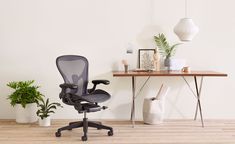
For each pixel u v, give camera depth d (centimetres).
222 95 505
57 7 489
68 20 491
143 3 492
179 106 505
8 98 480
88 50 495
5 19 488
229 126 463
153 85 503
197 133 427
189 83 503
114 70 498
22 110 471
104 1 490
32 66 496
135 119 505
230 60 501
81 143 384
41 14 489
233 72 502
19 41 492
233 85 505
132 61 497
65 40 493
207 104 506
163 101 473
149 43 497
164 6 493
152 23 495
